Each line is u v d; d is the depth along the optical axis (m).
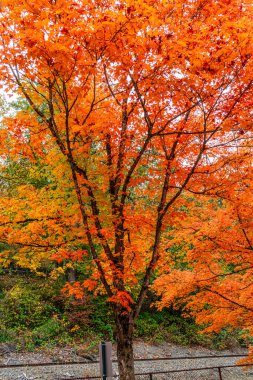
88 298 18.02
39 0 4.66
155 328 20.83
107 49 5.06
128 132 6.52
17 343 15.26
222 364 17.61
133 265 6.98
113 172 6.31
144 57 5.29
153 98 5.96
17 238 6.40
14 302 17.50
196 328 21.83
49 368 13.53
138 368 15.39
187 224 7.77
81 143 6.41
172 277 8.27
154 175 6.96
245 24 4.92
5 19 5.02
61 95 5.73
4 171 13.23
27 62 5.27
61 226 6.49
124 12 4.62
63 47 4.58
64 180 6.61
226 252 7.60
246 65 5.55
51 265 18.91
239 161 6.35
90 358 15.28
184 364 16.86
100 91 6.71
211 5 5.23
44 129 6.29
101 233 5.95
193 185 6.80
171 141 6.80
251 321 8.15
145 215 6.74
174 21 5.31
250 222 6.67
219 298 8.07
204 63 5.24
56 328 16.77
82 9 4.76
